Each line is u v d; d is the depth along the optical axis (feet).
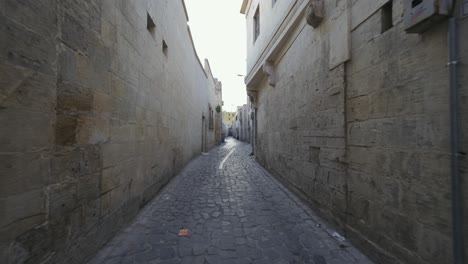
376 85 7.78
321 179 11.87
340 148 9.95
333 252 8.46
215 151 53.72
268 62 23.04
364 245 8.29
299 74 15.39
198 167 28.78
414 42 6.29
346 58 9.39
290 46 17.66
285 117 18.97
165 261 7.80
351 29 9.25
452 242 5.16
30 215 5.24
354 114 9.05
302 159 14.71
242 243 9.12
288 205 13.92
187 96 30.09
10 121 4.76
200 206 13.66
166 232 10.05
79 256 7.13
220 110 86.22
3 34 4.58
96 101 8.07
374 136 7.87
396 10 6.89
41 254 5.55
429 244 5.82
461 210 5.00
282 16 17.95
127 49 10.75
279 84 21.09
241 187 18.54
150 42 14.20
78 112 7.04
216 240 9.35
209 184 19.53
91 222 7.82
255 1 28.30
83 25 7.26
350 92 9.33
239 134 120.88
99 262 7.65
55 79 6.03
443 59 5.52
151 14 14.39
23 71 5.05
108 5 8.89
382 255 7.39
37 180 5.44
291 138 17.24
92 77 7.80
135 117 11.86
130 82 11.12
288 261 7.87
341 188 9.89
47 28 5.73
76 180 6.95
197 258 8.02
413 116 6.31
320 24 12.12
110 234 9.20
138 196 12.38
